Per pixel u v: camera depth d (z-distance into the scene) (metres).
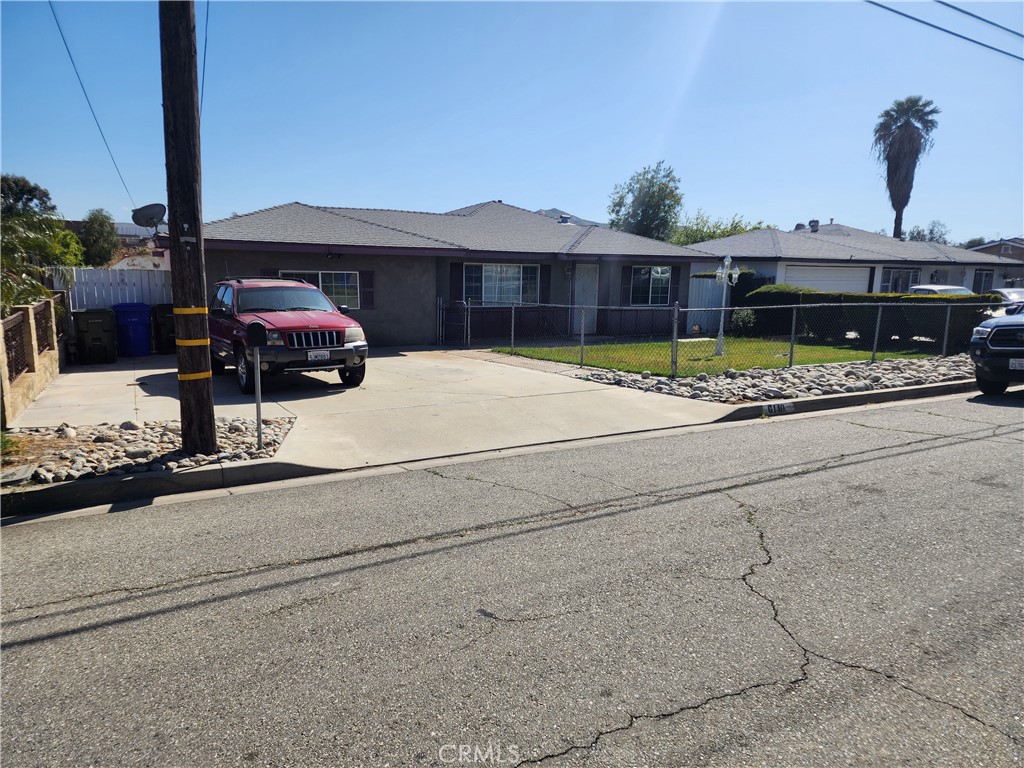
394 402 9.38
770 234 27.20
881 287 28.16
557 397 9.80
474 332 18.55
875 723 2.65
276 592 3.80
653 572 4.05
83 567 4.16
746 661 3.09
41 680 2.96
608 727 2.63
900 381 11.38
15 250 10.83
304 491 5.76
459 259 18.11
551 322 19.80
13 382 8.55
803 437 7.80
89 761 2.44
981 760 2.44
